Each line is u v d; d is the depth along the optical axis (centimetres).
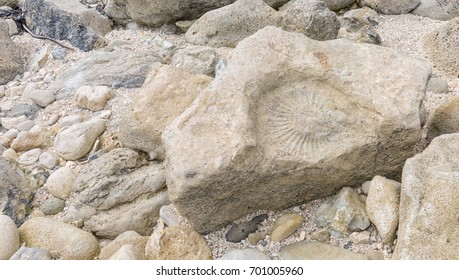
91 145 189
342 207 161
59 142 188
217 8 230
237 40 219
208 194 156
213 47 220
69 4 239
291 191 163
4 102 208
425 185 151
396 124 159
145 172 175
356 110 164
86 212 171
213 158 153
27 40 231
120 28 242
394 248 155
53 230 167
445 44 211
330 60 168
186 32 227
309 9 207
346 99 165
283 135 160
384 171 166
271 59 166
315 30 207
